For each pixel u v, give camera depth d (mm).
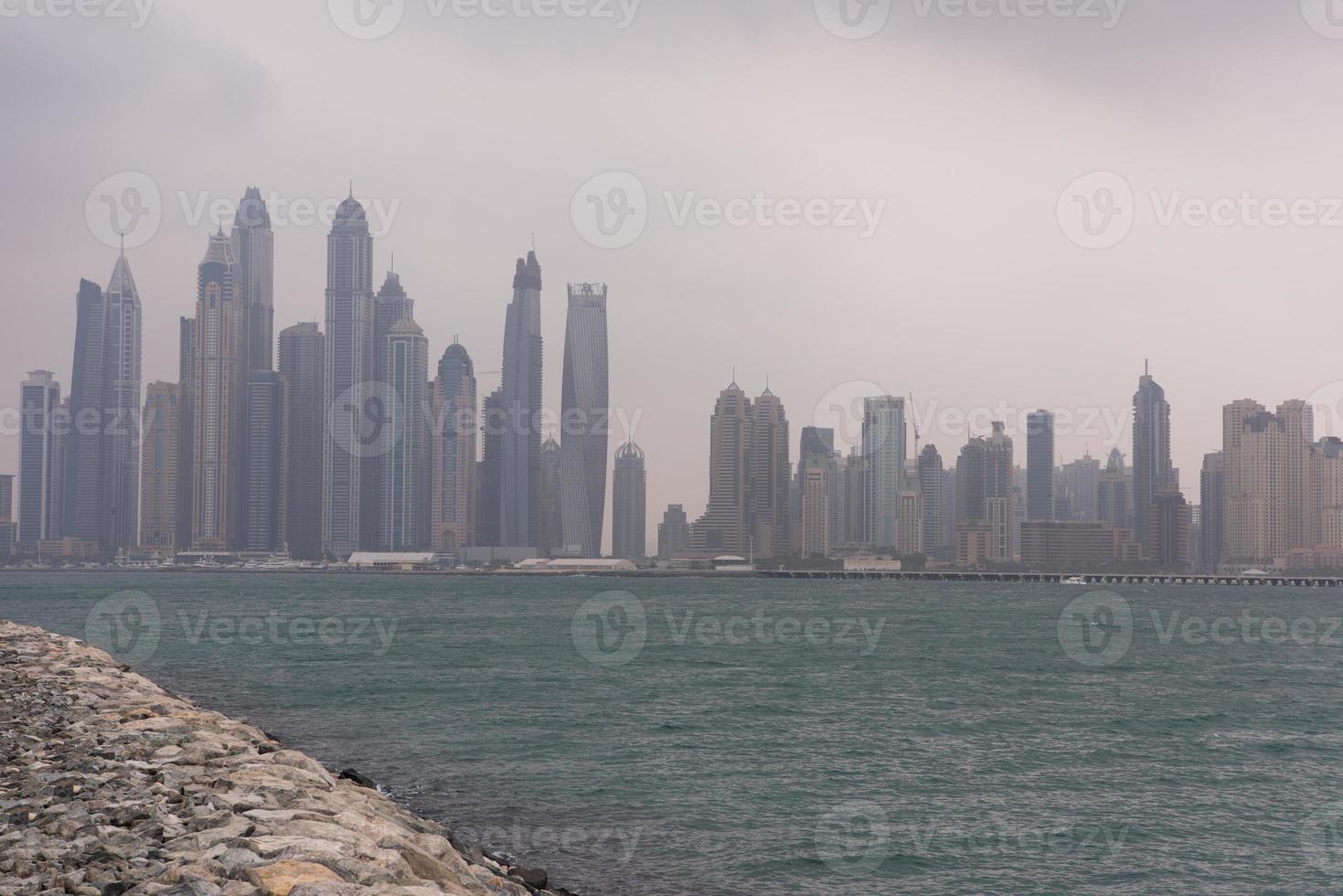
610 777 34094
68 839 14109
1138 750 40625
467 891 14688
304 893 11484
